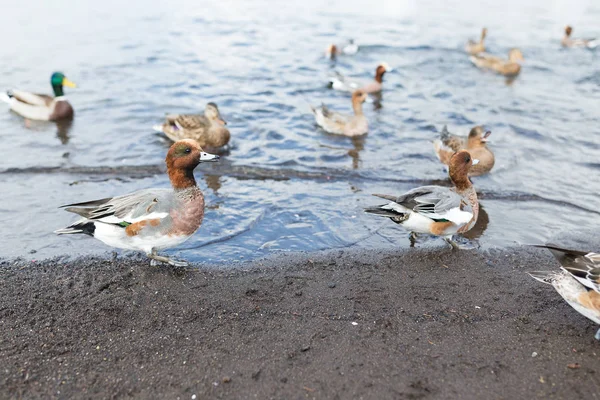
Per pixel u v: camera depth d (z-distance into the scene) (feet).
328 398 4.83
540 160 8.66
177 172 5.99
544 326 5.46
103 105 10.24
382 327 5.44
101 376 4.99
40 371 5.02
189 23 15.80
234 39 14.60
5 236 6.66
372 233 6.86
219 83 11.51
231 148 8.98
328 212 7.25
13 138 9.07
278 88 11.50
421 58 14.02
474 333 5.39
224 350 5.21
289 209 7.30
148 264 6.23
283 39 14.87
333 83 11.64
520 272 6.16
